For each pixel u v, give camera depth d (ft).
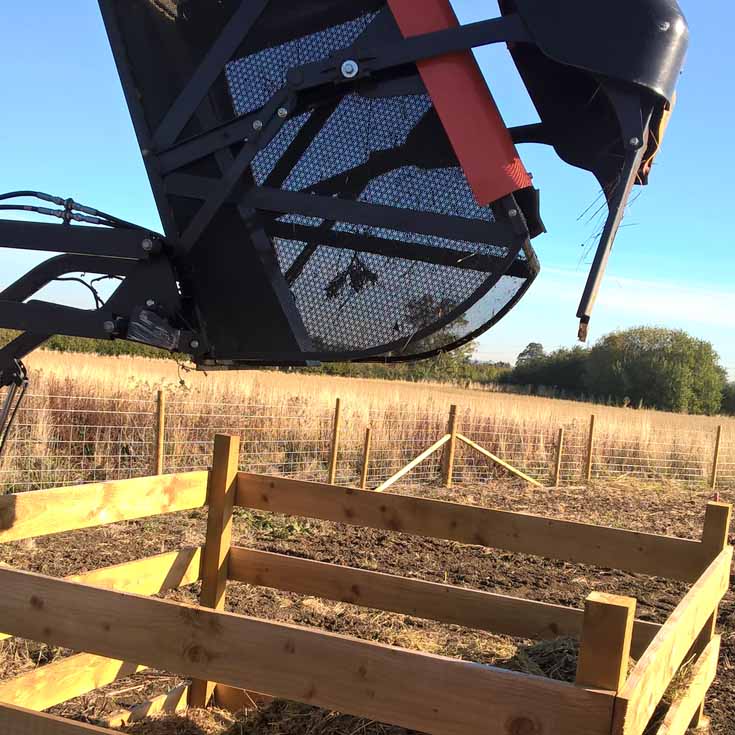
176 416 35.78
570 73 8.29
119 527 23.75
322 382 68.13
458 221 7.56
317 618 16.43
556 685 5.17
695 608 8.06
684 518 34.53
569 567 23.30
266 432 38.93
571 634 10.87
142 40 8.38
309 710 10.75
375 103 7.80
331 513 11.69
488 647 15.15
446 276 7.68
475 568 22.45
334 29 7.88
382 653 5.65
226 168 8.09
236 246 8.21
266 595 17.78
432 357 8.31
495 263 7.50
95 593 6.55
